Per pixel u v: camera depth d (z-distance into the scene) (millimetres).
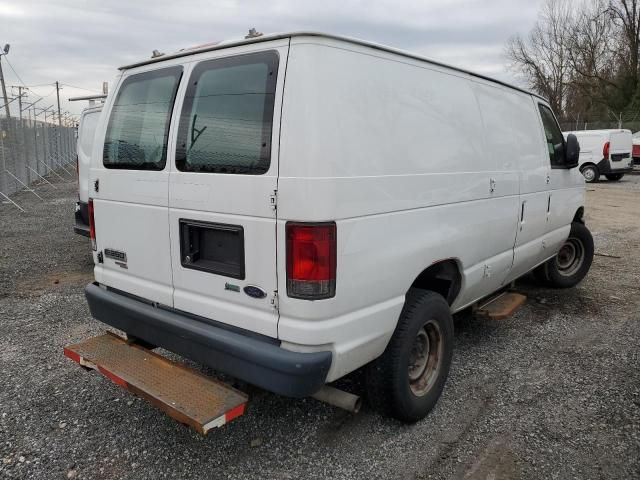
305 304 2572
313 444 3197
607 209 13102
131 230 3377
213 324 2965
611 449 3152
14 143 16172
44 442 3178
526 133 4656
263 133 2645
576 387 3900
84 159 7191
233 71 2822
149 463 3010
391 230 2918
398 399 3193
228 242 2852
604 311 5582
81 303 5684
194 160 2957
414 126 3125
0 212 12328
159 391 2848
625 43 40812
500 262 4285
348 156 2635
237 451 3127
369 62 2854
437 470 2967
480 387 3904
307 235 2520
